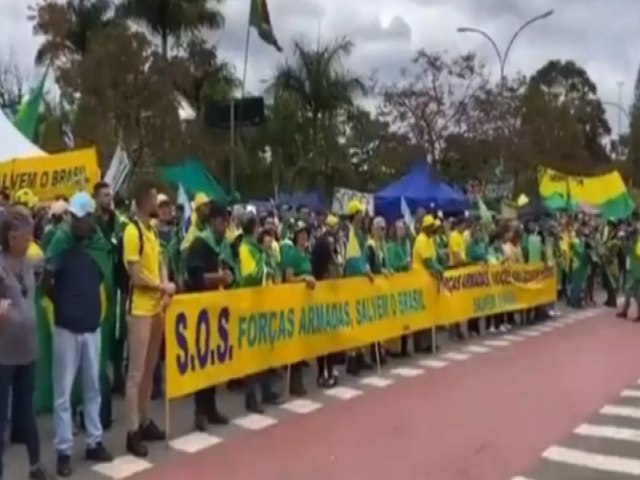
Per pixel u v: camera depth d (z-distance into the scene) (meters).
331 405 10.31
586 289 23.14
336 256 13.41
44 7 41.12
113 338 8.97
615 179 33.28
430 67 48.16
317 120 46.47
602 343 15.78
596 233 25.19
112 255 8.82
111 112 32.91
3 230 6.87
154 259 8.17
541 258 19.39
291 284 10.59
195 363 8.84
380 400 10.62
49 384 9.12
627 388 11.55
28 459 7.67
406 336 13.92
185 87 38.25
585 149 74.31
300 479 7.37
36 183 14.91
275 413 9.87
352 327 11.95
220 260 9.69
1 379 6.82
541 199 34.81
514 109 47.56
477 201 28.16
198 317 8.90
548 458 8.17
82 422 8.74
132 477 7.37
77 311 7.46
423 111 47.22
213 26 43.94
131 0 43.03
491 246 18.00
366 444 8.54
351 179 45.25
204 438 8.70
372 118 48.09
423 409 10.14
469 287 16.02
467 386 11.56
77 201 7.54
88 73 33.00
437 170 44.00
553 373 12.61
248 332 9.75
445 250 16.20
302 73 46.59
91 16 42.06
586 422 9.62
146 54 33.72
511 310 17.78
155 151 33.12
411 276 13.79
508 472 7.70
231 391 11.05
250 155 44.25
